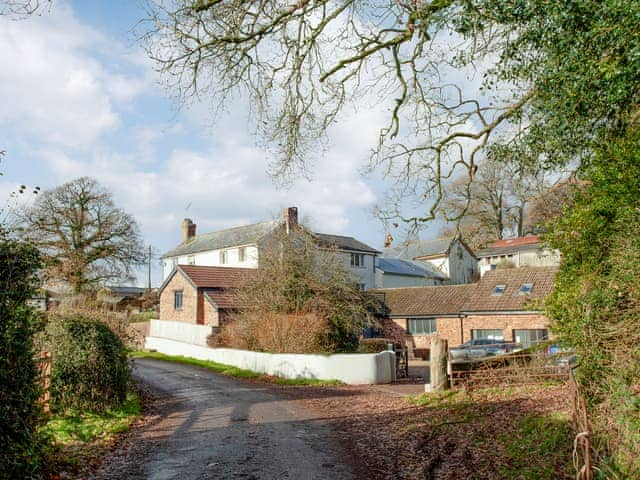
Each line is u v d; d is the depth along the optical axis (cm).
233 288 3412
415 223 1314
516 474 722
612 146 896
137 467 825
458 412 1220
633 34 707
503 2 878
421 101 1195
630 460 566
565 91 868
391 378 2348
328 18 1049
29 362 696
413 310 3741
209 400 1628
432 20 964
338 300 2820
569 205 1080
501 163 1349
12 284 661
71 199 3991
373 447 965
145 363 2917
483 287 3416
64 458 826
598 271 871
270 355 2480
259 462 855
